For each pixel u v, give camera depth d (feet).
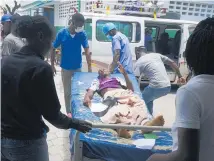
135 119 9.54
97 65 21.40
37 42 5.64
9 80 5.39
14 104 5.46
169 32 28.19
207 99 3.45
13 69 5.41
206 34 3.48
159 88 13.50
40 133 5.93
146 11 24.18
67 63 14.99
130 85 13.05
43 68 5.37
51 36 5.79
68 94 15.43
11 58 5.53
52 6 35.17
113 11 22.98
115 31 15.51
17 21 5.65
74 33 14.58
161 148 7.73
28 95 5.44
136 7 23.71
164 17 26.20
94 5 22.89
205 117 3.47
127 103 10.60
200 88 3.49
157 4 24.57
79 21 14.12
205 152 3.60
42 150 6.00
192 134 3.35
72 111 10.84
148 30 24.17
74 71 15.21
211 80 3.55
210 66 3.58
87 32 21.21
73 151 7.88
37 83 5.33
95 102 11.52
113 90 12.02
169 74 23.17
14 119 5.56
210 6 32.17
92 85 12.46
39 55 5.75
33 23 5.55
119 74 14.67
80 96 11.85
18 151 5.66
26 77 5.32
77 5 24.93
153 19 22.47
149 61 13.73
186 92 3.51
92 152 7.55
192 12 31.81
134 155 7.63
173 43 24.86
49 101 5.47
